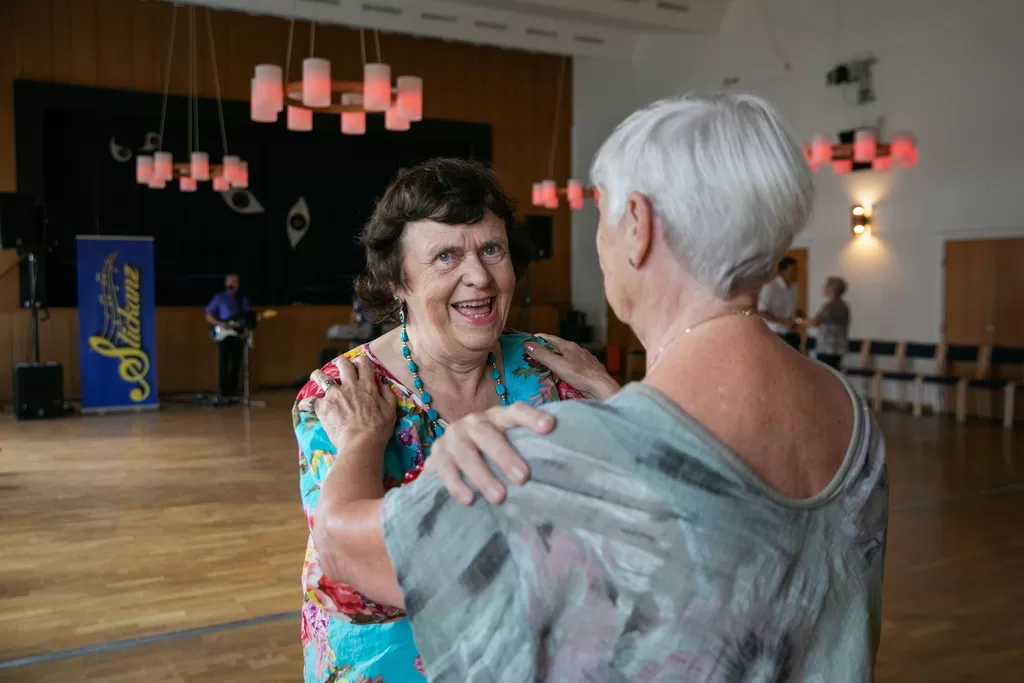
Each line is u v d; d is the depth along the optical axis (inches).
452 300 45.7
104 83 418.3
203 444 279.1
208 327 433.1
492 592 27.8
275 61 456.8
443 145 535.2
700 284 29.7
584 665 27.2
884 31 374.0
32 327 350.0
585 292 541.6
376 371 46.4
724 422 27.9
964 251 350.3
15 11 396.5
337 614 36.2
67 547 167.0
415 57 493.7
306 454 42.7
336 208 512.7
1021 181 328.8
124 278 356.8
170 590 143.4
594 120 531.5
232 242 485.7
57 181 434.3
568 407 28.8
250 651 119.4
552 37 478.0
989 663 116.1
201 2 405.7
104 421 329.7
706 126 28.9
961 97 346.9
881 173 379.6
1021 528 180.2
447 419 47.4
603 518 27.0
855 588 28.1
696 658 26.3
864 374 372.2
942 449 272.7
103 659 116.3
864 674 27.7
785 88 418.3
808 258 414.0
